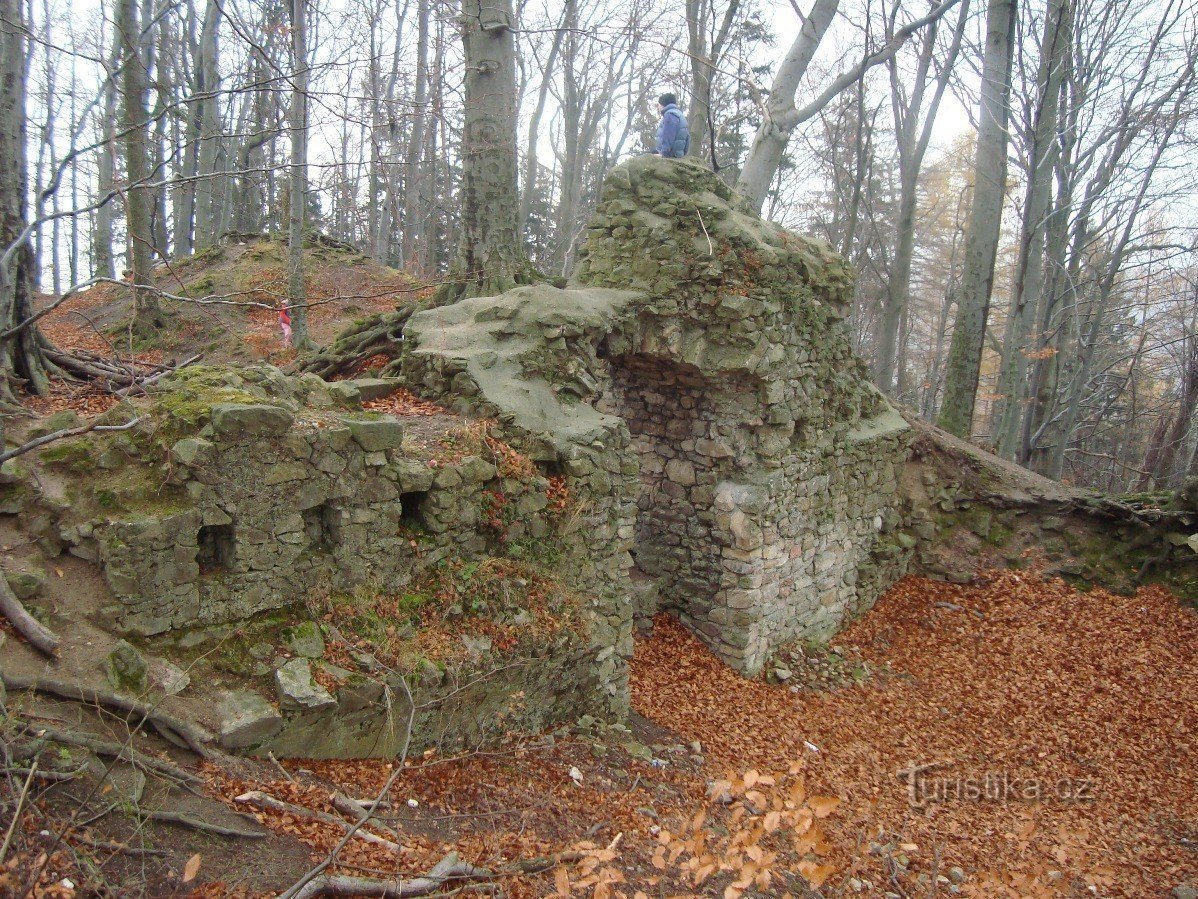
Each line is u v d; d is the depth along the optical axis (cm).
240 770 413
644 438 962
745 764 719
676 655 900
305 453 509
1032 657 1016
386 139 1018
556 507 670
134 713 394
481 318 791
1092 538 1192
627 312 830
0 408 575
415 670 517
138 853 326
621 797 581
